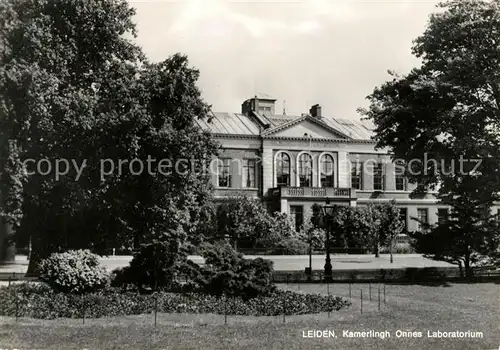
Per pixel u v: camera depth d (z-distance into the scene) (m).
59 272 17.33
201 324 13.48
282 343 11.45
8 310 14.62
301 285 23.22
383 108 29.70
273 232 51.09
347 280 25.36
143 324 13.38
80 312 14.74
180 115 24.66
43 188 23.44
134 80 24.67
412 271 27.03
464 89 26.44
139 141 24.03
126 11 27.97
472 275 27.28
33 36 21.28
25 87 20.11
